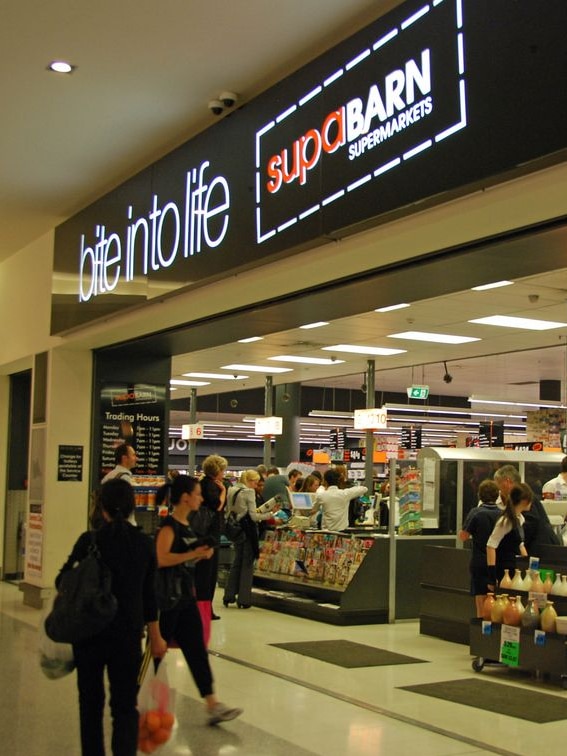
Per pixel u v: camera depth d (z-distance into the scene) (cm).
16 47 640
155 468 1089
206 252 732
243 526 1035
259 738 506
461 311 1134
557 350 1709
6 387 1329
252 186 676
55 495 1036
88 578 391
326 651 774
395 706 586
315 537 1020
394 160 532
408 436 2633
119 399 1080
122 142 808
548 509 878
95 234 950
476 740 509
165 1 572
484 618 704
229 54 640
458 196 498
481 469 987
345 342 1420
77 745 495
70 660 407
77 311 976
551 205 485
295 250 633
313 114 611
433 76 506
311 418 2511
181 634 532
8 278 1238
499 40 466
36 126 776
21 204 993
